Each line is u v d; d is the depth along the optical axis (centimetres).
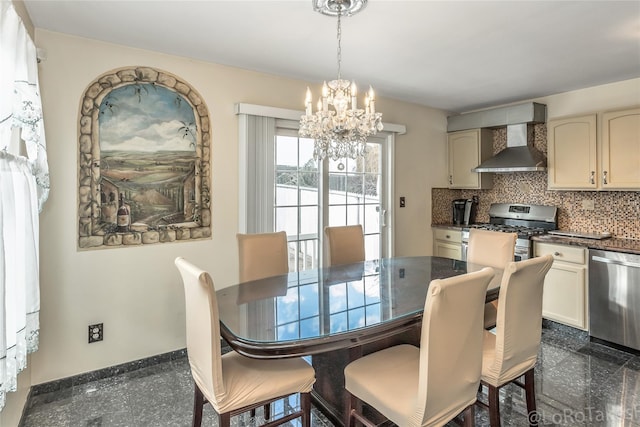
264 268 257
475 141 438
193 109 290
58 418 213
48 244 239
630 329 294
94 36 245
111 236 261
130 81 264
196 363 165
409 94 390
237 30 235
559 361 283
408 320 174
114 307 263
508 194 438
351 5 202
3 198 138
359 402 173
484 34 240
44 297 238
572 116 353
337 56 280
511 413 215
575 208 379
